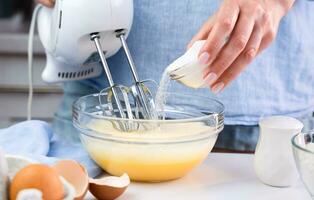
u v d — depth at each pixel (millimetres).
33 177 733
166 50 1101
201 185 925
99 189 841
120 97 990
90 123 917
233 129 1123
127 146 893
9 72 1856
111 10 949
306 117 1136
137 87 958
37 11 1136
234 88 1084
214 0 1066
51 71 1085
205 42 882
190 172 969
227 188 918
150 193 894
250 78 1085
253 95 1093
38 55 1822
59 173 818
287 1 978
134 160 898
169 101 1006
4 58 1845
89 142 929
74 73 1096
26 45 1818
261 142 932
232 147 1133
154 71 1113
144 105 953
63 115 1217
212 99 985
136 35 1109
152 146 888
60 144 1040
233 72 925
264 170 924
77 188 811
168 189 910
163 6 1088
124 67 1126
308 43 1110
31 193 727
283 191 912
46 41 1053
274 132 910
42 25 1067
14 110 1889
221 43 867
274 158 914
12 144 979
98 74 1131
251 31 901
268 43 960
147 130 901
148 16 1096
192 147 904
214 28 869
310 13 1113
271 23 940
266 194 900
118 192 849
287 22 1085
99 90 1162
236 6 890
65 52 1001
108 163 922
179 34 1090
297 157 826
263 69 1089
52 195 737
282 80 1107
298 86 1116
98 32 968
